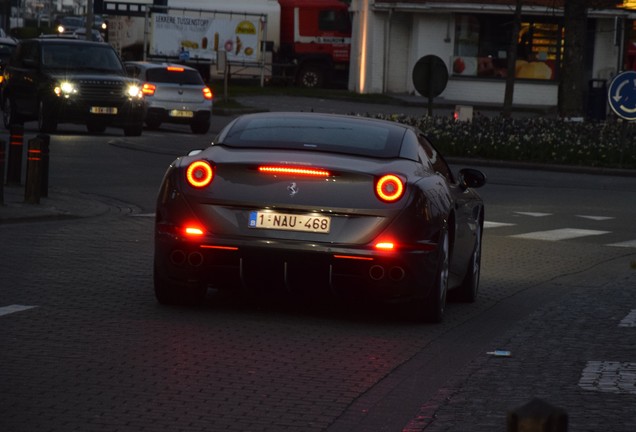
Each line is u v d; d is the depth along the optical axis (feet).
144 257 92.73
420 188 65.98
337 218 64.75
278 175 65.36
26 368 53.26
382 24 409.49
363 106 366.63
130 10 407.44
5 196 129.29
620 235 128.06
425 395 51.90
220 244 65.00
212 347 59.47
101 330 62.39
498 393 52.34
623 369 57.98
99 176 163.22
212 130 275.59
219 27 408.05
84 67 226.58
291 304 73.72
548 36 389.60
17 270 82.64
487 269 97.96
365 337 64.59
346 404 49.57
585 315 74.64
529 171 220.23
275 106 345.10
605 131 239.50
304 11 419.54
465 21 393.70
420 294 66.59
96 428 44.32
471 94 394.11
